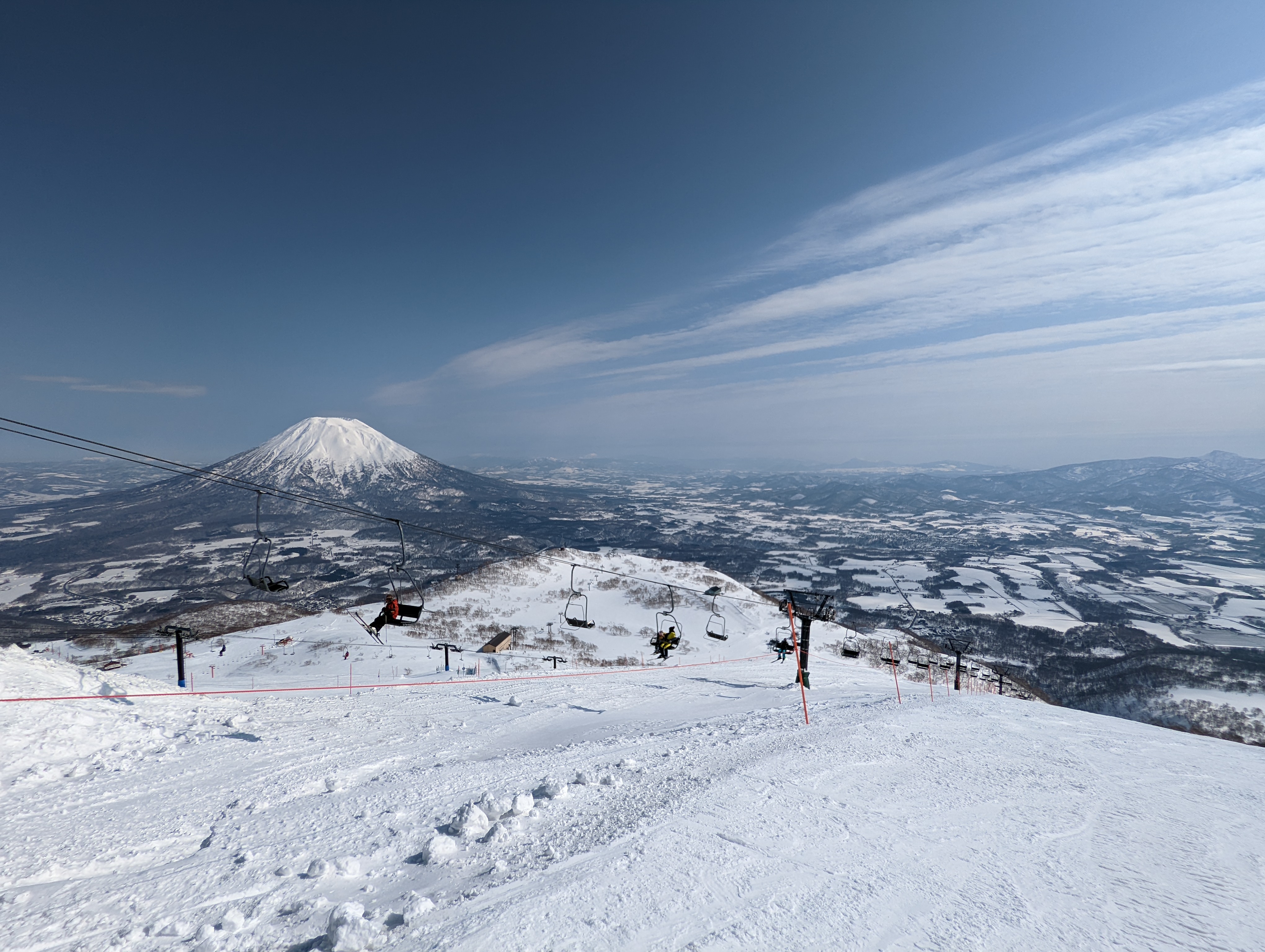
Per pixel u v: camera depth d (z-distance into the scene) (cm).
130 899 636
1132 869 732
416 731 1711
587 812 873
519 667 4481
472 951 505
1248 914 623
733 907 598
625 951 512
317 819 897
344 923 524
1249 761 1330
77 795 1034
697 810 866
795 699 2336
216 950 526
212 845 807
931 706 1933
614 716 2009
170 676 3981
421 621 6638
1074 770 1166
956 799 968
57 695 1593
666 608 7588
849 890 647
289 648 5281
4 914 602
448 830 822
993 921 593
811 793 964
